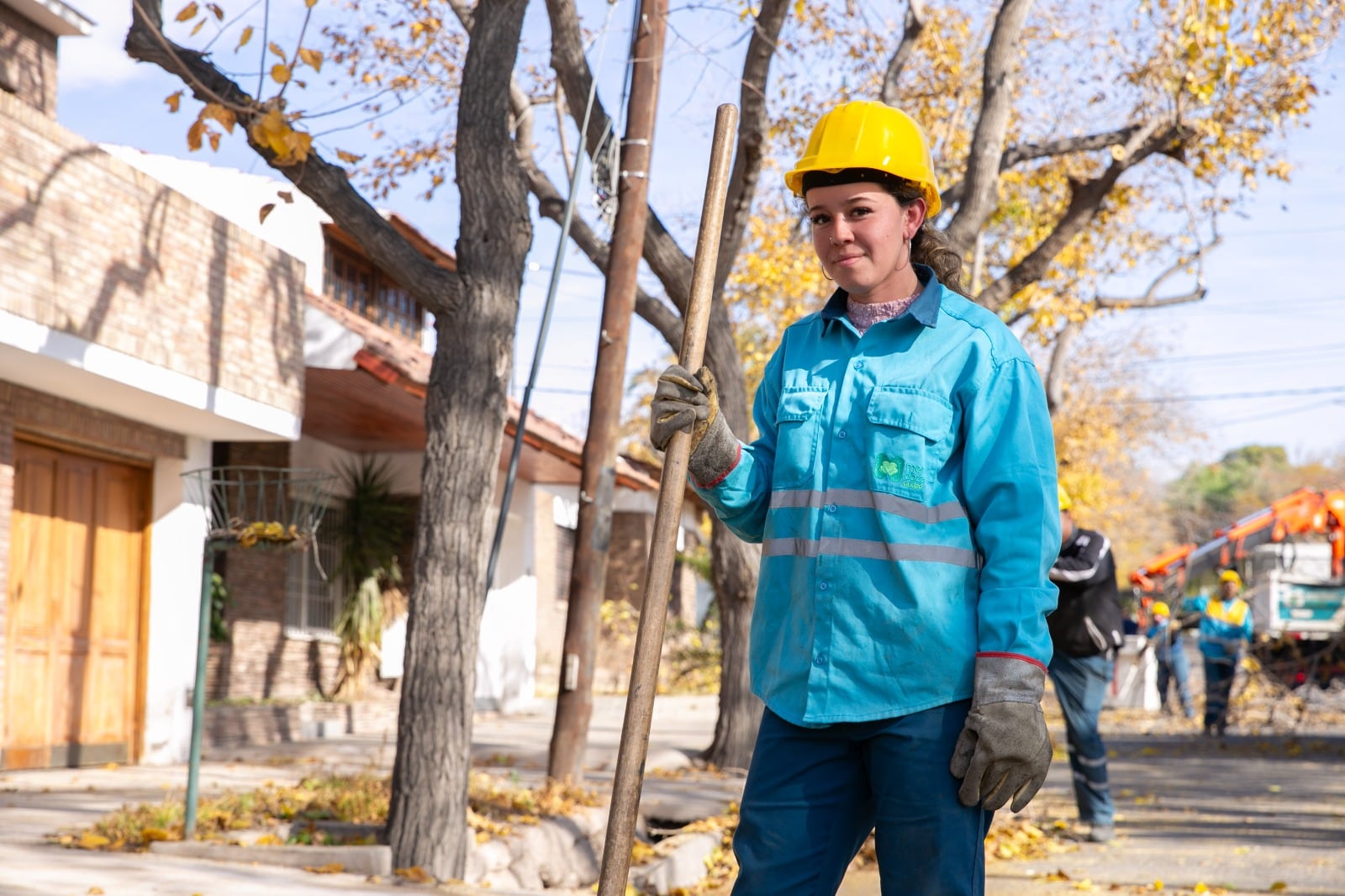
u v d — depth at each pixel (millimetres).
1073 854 8570
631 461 23641
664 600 2814
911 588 2740
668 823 9109
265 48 6594
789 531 2896
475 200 7059
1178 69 12812
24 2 10016
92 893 5633
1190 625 21453
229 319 11461
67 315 9336
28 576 10883
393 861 6727
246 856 6777
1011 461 2740
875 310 2963
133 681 12156
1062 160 17422
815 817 2820
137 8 6605
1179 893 7176
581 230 11383
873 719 2744
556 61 9797
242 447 16109
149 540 12312
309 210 16812
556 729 9867
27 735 10859
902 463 2787
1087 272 18484
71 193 9383
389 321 19562
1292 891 7180
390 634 18781
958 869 2697
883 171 2836
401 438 17703
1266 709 19000
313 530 7906
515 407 16734
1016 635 2656
